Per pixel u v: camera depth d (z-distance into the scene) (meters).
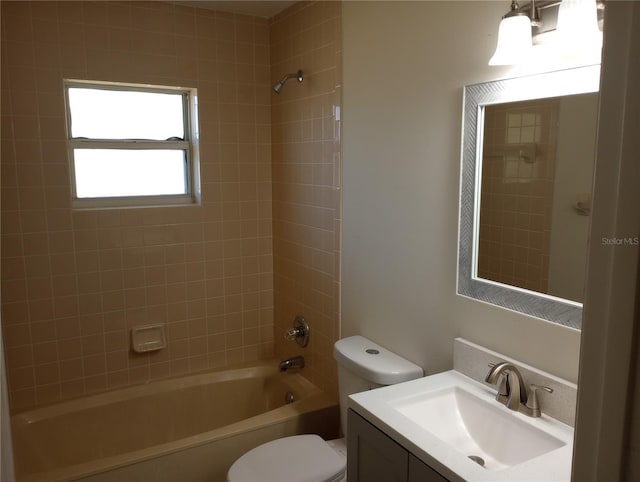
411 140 2.09
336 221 2.64
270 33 3.18
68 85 2.80
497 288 1.75
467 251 1.86
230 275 3.27
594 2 1.34
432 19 1.94
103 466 2.23
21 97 2.57
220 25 3.04
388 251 2.28
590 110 1.41
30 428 2.67
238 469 2.10
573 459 0.53
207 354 3.26
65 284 2.79
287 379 3.12
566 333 1.53
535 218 1.60
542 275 1.60
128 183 3.03
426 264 2.06
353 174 2.48
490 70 1.72
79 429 2.80
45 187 2.67
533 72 1.57
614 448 0.48
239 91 3.15
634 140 0.44
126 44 2.79
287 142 3.08
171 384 3.07
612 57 0.46
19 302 2.68
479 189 1.80
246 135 3.21
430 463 1.36
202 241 3.15
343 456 2.21
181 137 3.16
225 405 3.19
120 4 2.75
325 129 2.68
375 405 1.64
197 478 2.44
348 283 2.60
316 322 2.93
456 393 1.79
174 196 3.14
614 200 0.47
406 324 2.20
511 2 1.62
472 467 1.30
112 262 2.89
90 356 2.90
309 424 2.71
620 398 0.47
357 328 2.55
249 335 3.39
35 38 2.57
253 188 3.27
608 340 0.48
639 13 0.43
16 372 2.71
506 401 1.64
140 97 3.02
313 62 2.74
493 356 1.75
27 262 2.68
